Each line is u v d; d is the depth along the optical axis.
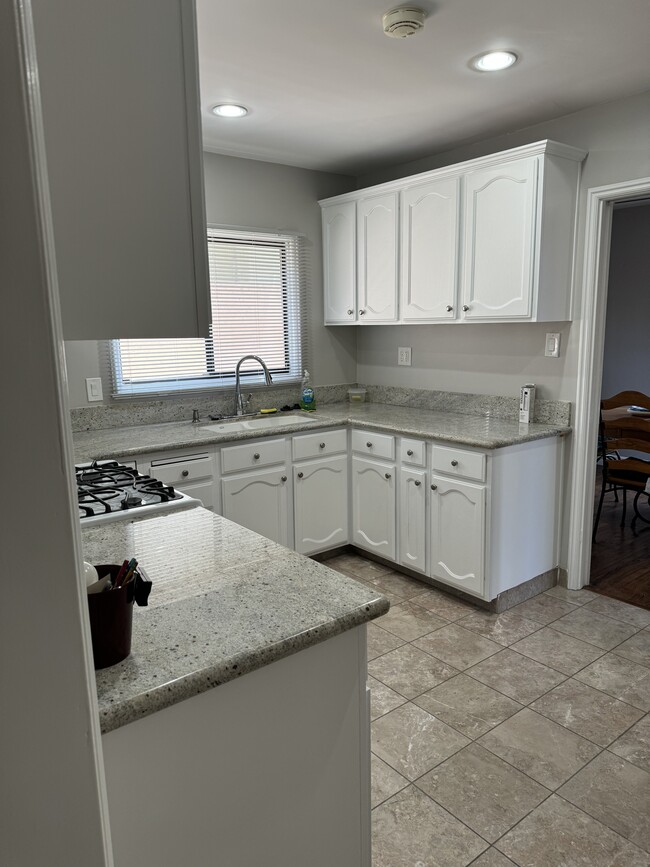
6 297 0.29
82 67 0.80
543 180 2.73
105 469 2.28
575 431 3.10
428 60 2.30
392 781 1.88
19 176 0.29
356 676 1.22
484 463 2.80
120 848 0.96
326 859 1.25
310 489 3.45
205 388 3.61
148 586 1.01
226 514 3.12
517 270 2.88
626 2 1.89
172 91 0.87
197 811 1.03
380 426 3.31
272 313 3.88
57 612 0.33
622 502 4.89
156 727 0.96
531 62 2.33
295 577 1.32
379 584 3.33
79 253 0.83
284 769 1.14
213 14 1.93
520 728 2.12
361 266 3.72
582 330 3.00
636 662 2.52
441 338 3.71
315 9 1.91
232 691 1.04
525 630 2.80
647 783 1.86
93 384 3.24
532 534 3.08
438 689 2.35
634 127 2.70
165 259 0.89
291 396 4.00
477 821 1.72
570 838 1.66
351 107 2.80
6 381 0.30
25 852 0.33
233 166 3.59
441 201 3.18
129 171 0.85
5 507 0.30
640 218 5.42
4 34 0.27
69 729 0.34
